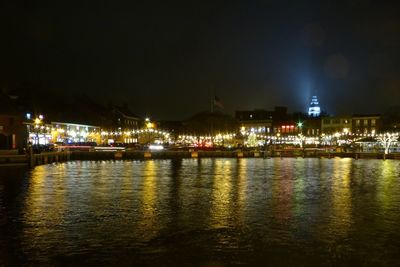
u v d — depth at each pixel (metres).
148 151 95.81
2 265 16.28
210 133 146.38
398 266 16.33
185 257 17.20
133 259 16.95
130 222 23.05
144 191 35.31
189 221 23.34
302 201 30.44
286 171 58.56
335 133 142.00
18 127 77.88
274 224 22.70
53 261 16.72
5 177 46.94
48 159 71.31
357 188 38.53
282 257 17.25
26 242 19.14
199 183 41.75
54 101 110.62
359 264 16.53
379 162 85.75
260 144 147.12
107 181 43.09
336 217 24.59
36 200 30.25
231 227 21.98
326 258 17.17
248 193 34.50
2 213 25.42
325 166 70.56
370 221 23.52
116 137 136.00
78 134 112.44
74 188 37.12
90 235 20.30
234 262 16.69
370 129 149.75
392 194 34.38
